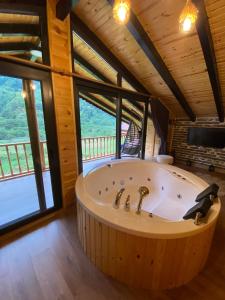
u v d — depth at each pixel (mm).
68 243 1842
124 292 1360
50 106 2152
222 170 4336
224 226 2180
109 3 1956
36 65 1912
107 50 2914
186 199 2338
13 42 2070
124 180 2965
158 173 2854
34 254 1693
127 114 5223
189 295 1345
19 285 1391
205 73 2910
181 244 1259
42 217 2258
